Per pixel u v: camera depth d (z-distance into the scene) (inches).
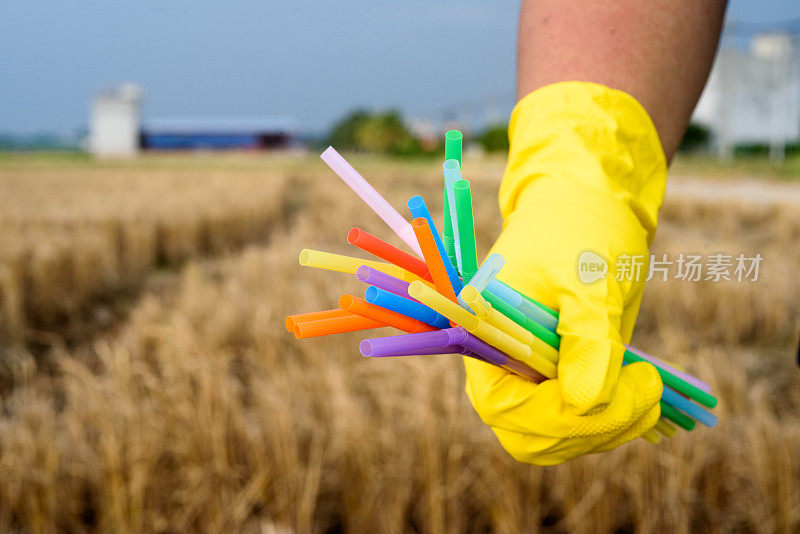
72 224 308.5
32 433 99.1
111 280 247.0
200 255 331.9
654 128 33.0
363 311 24.1
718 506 93.6
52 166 1349.7
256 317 156.6
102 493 92.1
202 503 90.6
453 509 90.2
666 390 32.6
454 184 22.0
